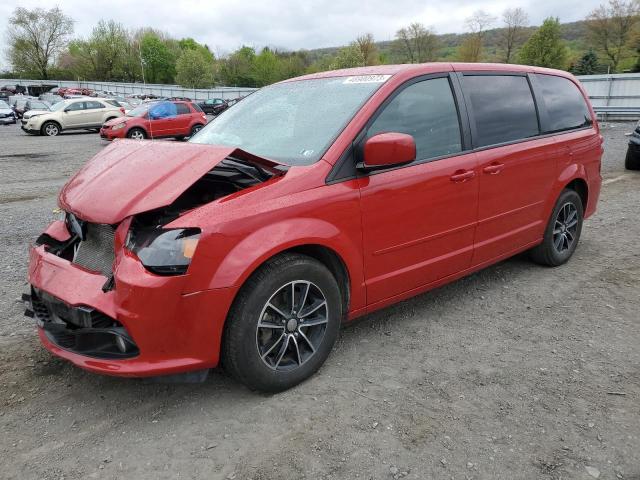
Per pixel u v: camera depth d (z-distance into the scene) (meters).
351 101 3.40
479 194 3.85
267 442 2.58
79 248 2.97
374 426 2.68
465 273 3.99
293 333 2.96
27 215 7.33
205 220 2.59
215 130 3.96
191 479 2.34
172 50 90.12
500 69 4.28
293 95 3.84
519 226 4.36
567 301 4.23
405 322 3.88
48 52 80.75
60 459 2.47
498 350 3.46
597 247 5.62
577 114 5.04
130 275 2.51
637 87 23.03
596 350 3.46
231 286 2.62
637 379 3.11
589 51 56.12
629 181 9.41
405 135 2.97
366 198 3.14
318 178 2.98
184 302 2.55
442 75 3.77
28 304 3.09
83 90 53.09
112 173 3.00
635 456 2.46
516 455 2.47
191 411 2.83
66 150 16.36
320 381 3.10
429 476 2.34
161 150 3.09
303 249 3.01
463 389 3.01
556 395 2.95
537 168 4.38
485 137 3.96
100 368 2.61
